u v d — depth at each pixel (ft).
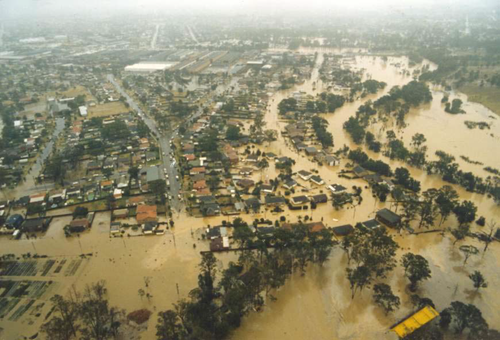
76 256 474.08
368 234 475.31
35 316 380.99
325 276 436.76
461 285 420.36
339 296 406.82
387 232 496.64
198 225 534.78
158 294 409.28
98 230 526.98
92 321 352.49
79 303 368.89
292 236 458.09
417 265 402.93
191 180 651.66
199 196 595.47
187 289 416.05
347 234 505.66
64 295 407.85
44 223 537.65
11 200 606.14
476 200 600.39
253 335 359.66
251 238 479.41
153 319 375.04
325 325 371.15
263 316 381.81
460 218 522.88
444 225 533.14
